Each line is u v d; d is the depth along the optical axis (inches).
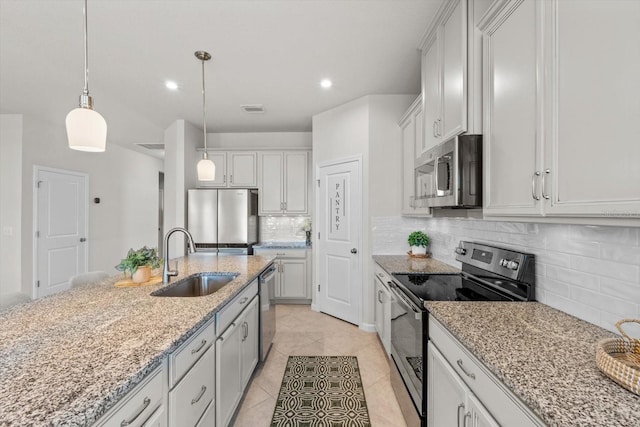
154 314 51.9
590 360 36.8
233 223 162.6
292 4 74.2
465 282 78.9
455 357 47.9
